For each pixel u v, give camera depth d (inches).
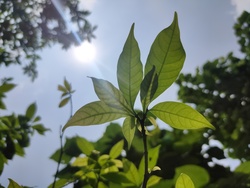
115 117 10.6
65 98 23.0
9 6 50.4
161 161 29.2
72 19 55.9
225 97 57.1
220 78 60.4
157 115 11.0
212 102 57.6
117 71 10.7
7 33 48.6
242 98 55.5
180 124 10.9
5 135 29.0
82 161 22.6
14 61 47.4
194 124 10.7
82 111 10.2
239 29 65.2
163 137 33.2
